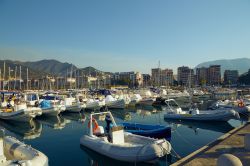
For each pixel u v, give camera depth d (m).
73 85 133.38
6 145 15.06
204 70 187.12
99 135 19.05
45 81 141.38
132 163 15.02
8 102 40.00
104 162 16.33
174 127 28.06
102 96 56.81
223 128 27.91
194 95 71.69
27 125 30.19
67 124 30.62
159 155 14.20
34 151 13.35
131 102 48.66
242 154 12.27
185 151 18.36
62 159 16.73
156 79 168.75
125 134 18.06
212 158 11.69
